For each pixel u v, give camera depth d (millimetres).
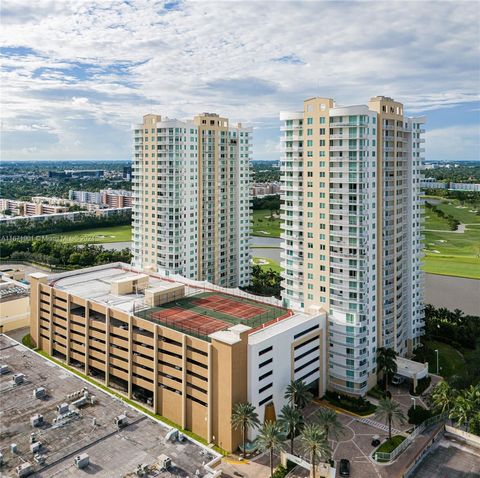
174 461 85938
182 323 128125
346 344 133250
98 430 94750
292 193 144375
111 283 155250
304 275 142000
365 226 132000
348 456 107438
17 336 175375
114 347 138125
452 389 120062
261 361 114562
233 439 109250
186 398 118312
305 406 128875
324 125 133625
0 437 91438
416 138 154750
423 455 107188
